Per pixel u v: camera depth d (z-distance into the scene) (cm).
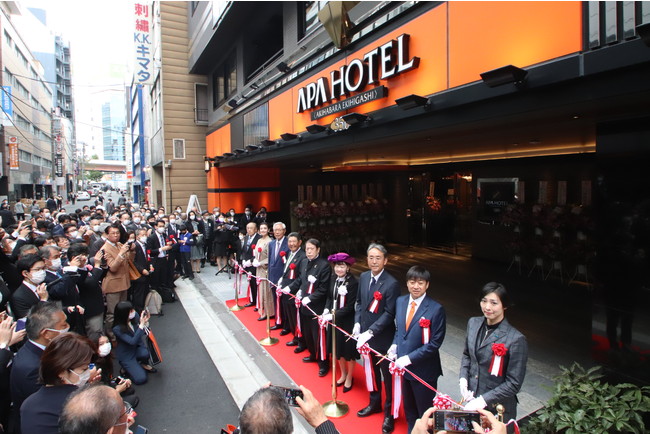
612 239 379
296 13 931
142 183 3219
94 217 1036
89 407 176
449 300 826
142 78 1819
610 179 380
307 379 507
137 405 456
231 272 1147
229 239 1152
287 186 1719
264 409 160
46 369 237
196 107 1786
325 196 1502
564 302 804
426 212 1454
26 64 3675
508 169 1131
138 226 1025
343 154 1027
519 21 404
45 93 4681
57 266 529
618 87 335
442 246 1418
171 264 916
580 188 958
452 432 231
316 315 522
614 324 377
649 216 353
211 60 1622
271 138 1030
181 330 702
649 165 354
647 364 354
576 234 951
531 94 407
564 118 470
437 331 358
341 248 1459
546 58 380
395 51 572
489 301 296
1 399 329
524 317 718
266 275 750
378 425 404
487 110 457
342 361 488
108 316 661
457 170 1320
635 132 363
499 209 1164
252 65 1309
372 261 426
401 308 384
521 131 614
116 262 654
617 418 287
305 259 585
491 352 296
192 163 1778
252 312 784
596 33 335
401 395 382
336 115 729
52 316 301
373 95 609
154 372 543
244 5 1165
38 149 4159
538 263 1009
